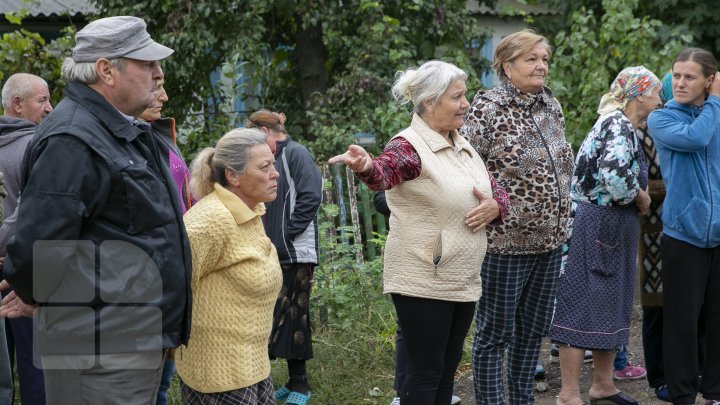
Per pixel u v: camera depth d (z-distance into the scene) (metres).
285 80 10.61
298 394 4.67
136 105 2.81
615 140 4.17
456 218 3.46
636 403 4.45
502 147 3.87
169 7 9.30
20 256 2.52
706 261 4.12
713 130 3.99
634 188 4.18
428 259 3.45
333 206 6.20
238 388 3.17
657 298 4.56
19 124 4.04
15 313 2.86
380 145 9.20
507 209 3.65
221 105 9.45
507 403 4.80
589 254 4.33
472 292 3.55
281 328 4.62
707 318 4.21
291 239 4.59
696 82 4.02
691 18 10.84
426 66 3.50
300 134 10.14
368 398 4.88
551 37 12.04
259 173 3.14
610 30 9.04
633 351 5.52
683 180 4.08
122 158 2.67
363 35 9.45
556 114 4.04
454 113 3.47
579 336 4.34
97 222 2.65
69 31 9.47
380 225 7.08
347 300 5.86
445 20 9.84
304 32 10.20
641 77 4.29
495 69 3.99
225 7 9.33
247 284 3.13
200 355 3.16
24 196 2.56
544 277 4.01
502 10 11.77
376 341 5.55
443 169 3.46
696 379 4.20
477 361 4.04
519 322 4.12
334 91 9.38
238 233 3.14
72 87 2.74
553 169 3.91
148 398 2.83
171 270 2.76
